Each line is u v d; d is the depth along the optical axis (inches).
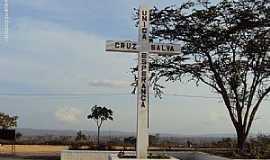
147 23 757.3
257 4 1115.3
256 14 1111.6
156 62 1210.6
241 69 1154.7
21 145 1888.5
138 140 734.5
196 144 1592.0
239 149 1136.2
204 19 1137.4
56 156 1375.5
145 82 743.1
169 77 1232.2
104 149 1255.5
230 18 1131.9
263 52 1125.7
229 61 1162.0
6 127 1899.6
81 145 1460.4
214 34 1138.7
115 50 748.0
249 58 1146.0
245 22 1117.1
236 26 1127.6
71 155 1165.7
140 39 754.2
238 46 1139.9
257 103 1179.9
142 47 753.6
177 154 1203.9
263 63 1143.6
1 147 1750.7
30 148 1774.1
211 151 1253.1
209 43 1154.0
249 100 1167.6
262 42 1115.3
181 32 1165.7
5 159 1253.7
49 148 1787.6
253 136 1309.1
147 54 753.0
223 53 1164.5
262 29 1125.7
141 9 757.9
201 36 1152.2
